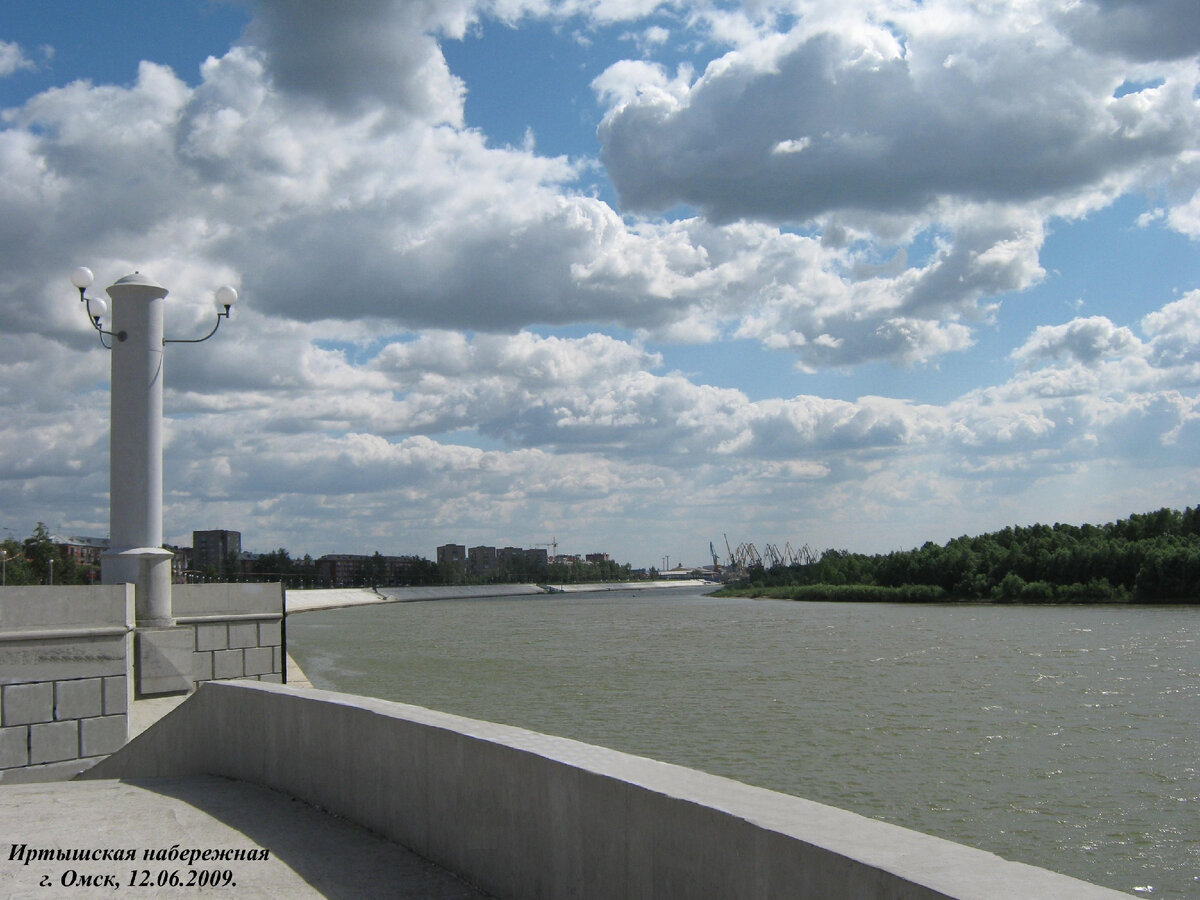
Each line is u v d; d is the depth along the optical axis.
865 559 179.25
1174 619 84.62
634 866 4.85
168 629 20.47
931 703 37.66
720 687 44.62
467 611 157.50
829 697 40.22
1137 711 34.50
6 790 9.58
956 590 134.38
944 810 21.77
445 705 39.44
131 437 20.23
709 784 4.86
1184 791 23.08
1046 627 78.31
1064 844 19.22
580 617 125.94
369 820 7.74
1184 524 131.75
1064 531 143.25
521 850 5.84
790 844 3.87
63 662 15.74
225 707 10.33
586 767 5.32
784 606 144.50
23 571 103.75
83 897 6.21
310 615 147.12
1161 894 16.55
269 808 8.56
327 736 8.43
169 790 9.43
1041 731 31.03
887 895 3.39
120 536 20.34
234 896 6.19
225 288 20.98
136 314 20.39
